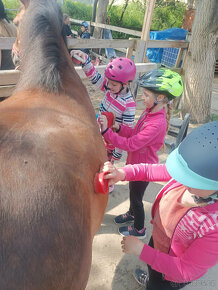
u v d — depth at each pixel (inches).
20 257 26.0
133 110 85.5
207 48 176.7
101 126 67.6
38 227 27.6
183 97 197.2
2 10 114.3
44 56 53.2
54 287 28.2
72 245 30.4
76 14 603.2
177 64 204.4
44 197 29.1
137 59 173.2
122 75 74.9
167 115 71.8
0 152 30.9
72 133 41.2
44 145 34.2
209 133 35.8
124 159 135.8
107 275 76.4
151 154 70.4
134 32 278.8
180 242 44.0
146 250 43.9
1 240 25.6
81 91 59.0
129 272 77.9
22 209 27.5
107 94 85.3
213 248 38.9
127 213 92.7
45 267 27.3
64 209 30.3
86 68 84.4
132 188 75.8
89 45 150.6
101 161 46.6
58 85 51.7
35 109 42.6
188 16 383.6
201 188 35.5
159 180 52.4
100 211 46.1
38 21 55.4
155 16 642.8
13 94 53.7
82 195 34.5
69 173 33.6
